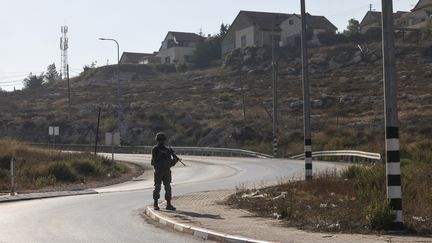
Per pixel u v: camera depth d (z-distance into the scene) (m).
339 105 66.56
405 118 54.03
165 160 15.92
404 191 15.38
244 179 28.95
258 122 63.81
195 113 73.06
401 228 11.23
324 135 53.56
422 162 27.42
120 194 23.23
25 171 32.44
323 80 80.94
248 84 86.38
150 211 15.45
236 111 71.38
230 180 28.72
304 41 21.73
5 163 34.66
